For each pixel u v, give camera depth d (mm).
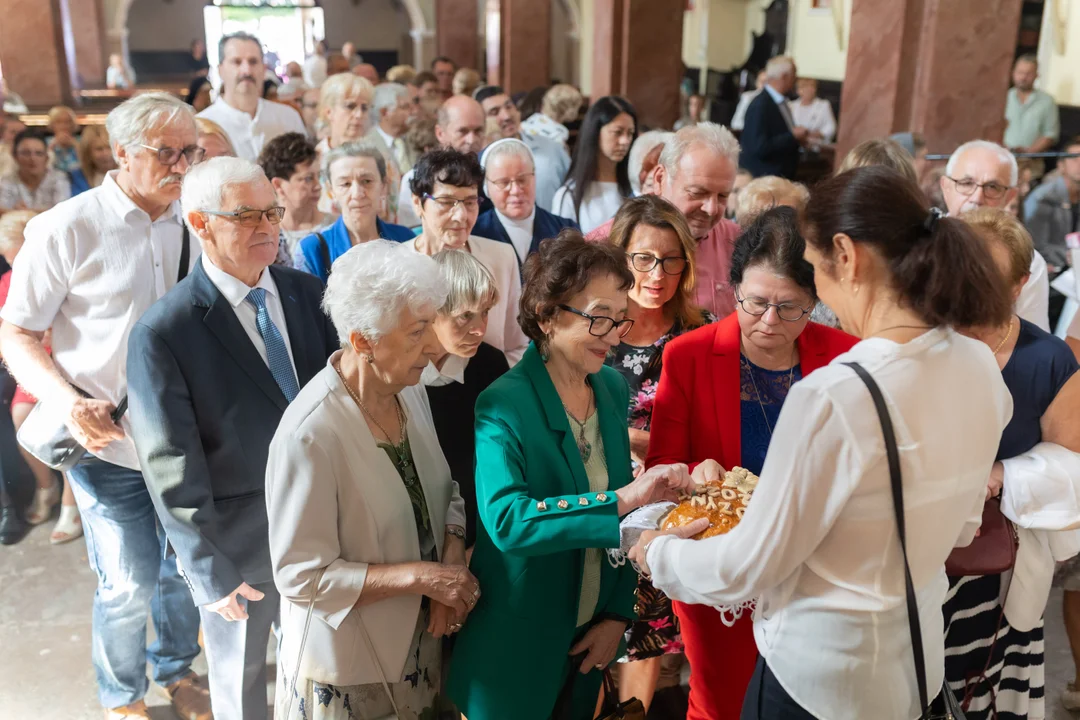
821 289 1707
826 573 1690
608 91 8406
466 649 2309
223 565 2508
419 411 2363
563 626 2281
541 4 13117
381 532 2170
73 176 7469
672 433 2561
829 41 16062
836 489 1595
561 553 2252
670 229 2887
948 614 2445
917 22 5660
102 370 2973
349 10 32000
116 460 2945
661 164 3506
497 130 6891
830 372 1613
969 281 1514
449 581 2164
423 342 2076
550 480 2201
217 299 2557
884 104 5824
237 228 2500
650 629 2926
